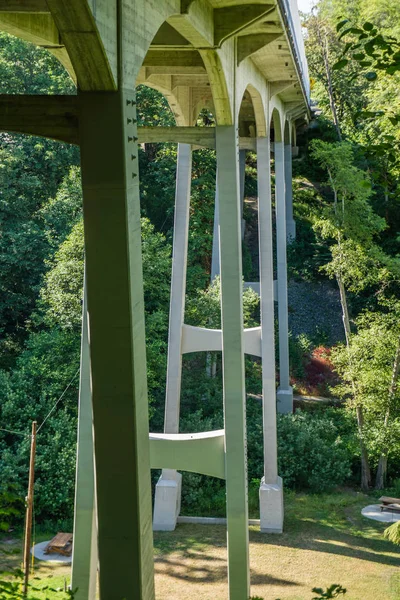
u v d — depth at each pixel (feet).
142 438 35.06
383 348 104.17
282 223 117.91
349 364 106.32
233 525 65.87
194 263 142.82
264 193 88.74
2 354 123.95
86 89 31.63
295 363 132.36
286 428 106.93
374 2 172.65
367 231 108.88
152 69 68.69
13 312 125.70
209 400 114.11
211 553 84.69
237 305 64.59
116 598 34.91
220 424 108.47
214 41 53.11
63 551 85.66
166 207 148.05
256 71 78.07
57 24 27.94
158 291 118.52
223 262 64.23
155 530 91.09
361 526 92.22
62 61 53.36
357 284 112.47
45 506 97.19
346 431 115.03
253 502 98.99
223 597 74.69
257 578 78.64
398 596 74.43
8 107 34.04
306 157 182.50
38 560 84.33
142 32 35.42
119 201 32.12
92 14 27.68
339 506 98.22
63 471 96.68
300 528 91.30
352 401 106.42
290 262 153.69
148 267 114.83
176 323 86.48
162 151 148.25
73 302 109.91
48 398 108.06
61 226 126.21
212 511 97.30
